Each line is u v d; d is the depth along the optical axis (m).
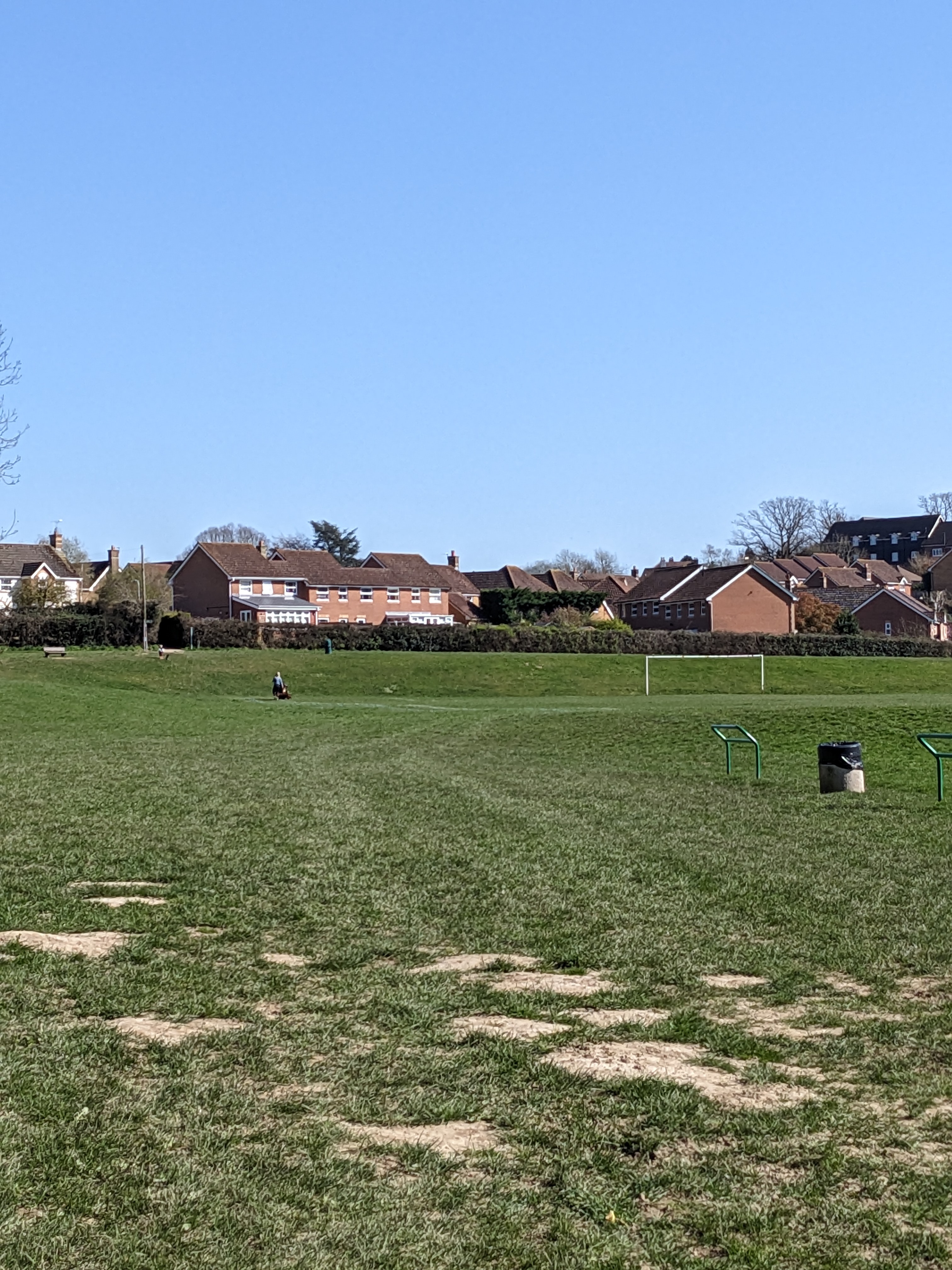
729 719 36.53
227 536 163.88
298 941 11.31
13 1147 6.59
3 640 67.75
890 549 165.50
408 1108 7.25
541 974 10.26
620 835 17.45
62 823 18.34
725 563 151.62
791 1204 6.10
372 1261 5.55
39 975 9.84
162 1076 7.70
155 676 59.34
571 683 65.44
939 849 16.23
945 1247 5.68
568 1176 6.38
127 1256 5.55
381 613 103.75
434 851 16.05
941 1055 8.16
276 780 24.62
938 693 63.69
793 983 9.93
